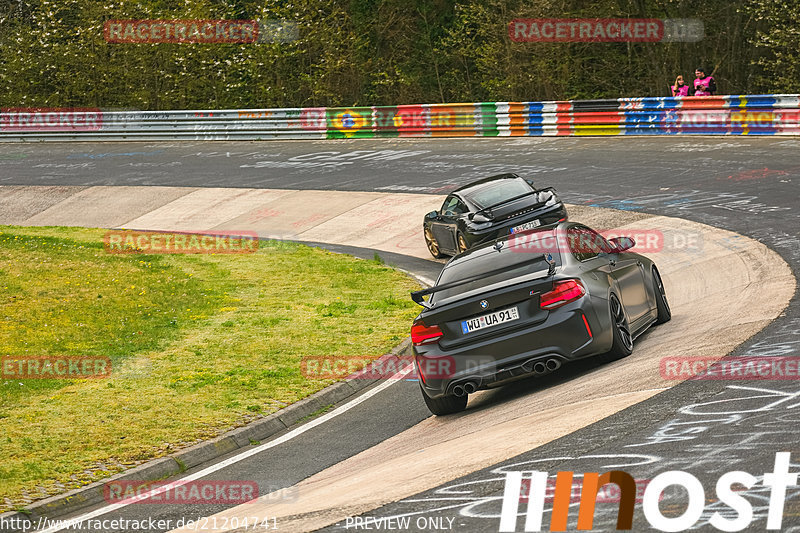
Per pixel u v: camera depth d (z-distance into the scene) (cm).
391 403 2473
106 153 9694
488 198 4322
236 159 8631
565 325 2084
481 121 8250
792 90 9125
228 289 4306
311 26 12062
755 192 4722
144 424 2369
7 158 9888
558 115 7744
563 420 1788
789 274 2939
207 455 2180
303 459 2062
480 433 1903
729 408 1608
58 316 3819
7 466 2091
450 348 2144
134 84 12394
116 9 12306
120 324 3638
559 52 10531
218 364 2956
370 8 12594
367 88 12706
